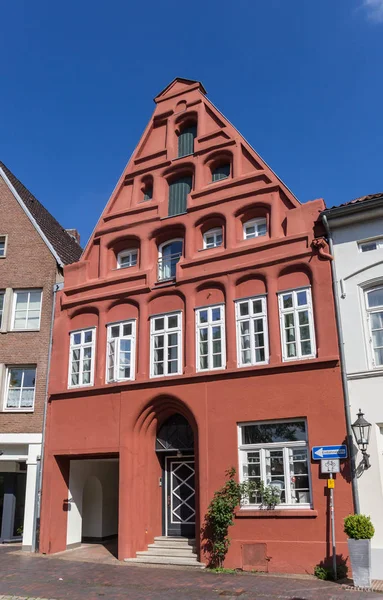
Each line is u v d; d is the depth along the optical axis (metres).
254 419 15.36
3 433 19.55
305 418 14.80
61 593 11.94
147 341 18.12
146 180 20.80
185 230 18.75
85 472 20.06
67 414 18.81
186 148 20.53
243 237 17.89
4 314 21.25
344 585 12.13
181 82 21.70
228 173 19.30
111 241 20.23
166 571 14.42
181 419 17.64
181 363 17.33
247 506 14.91
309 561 13.59
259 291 16.62
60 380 19.36
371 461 13.55
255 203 17.62
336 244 15.77
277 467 14.97
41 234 22.03
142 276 19.00
